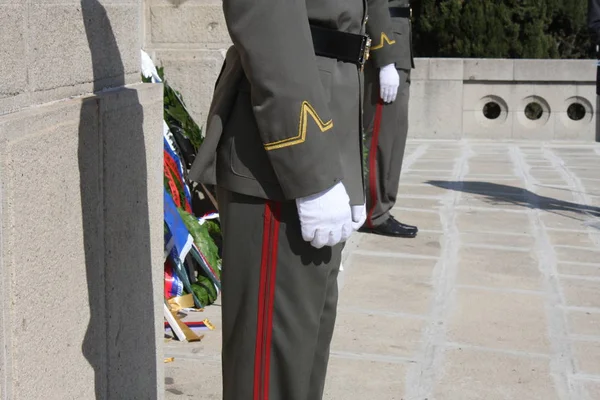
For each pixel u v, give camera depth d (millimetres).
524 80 14203
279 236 2895
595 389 4461
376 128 7176
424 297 5828
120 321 3133
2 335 2369
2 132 2330
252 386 2988
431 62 14258
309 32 2744
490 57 17375
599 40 8508
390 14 7129
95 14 3004
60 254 2658
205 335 4992
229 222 2959
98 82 3049
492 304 5711
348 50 2988
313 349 3033
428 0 17484
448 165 11625
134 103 3191
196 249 5434
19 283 2434
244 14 2650
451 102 14336
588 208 8859
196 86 6434
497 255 6910
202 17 6434
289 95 2670
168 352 4734
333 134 2779
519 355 4875
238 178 2893
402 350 4906
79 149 2756
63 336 2703
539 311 5602
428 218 8203
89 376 2895
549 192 9688
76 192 2748
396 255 6844
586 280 6289
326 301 3145
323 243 2803
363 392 4359
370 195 7316
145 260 3355
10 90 2461
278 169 2740
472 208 8711
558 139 14352
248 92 2887
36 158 2496
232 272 2975
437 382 4500
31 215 2484
